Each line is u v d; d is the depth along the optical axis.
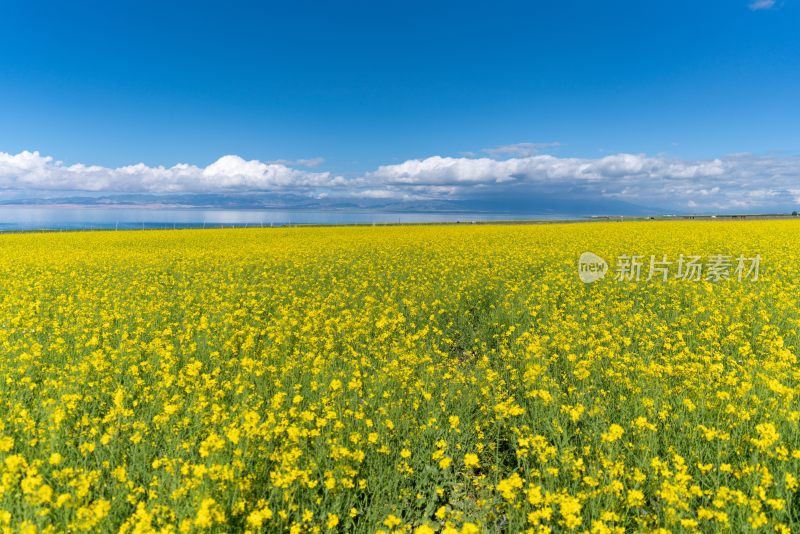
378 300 13.98
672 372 7.53
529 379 7.19
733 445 5.29
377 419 6.20
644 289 14.80
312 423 6.22
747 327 10.27
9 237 40.69
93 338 8.88
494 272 18.08
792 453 4.69
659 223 53.09
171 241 36.25
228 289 15.40
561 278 16.16
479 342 10.65
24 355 7.54
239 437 5.18
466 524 3.67
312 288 16.23
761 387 6.64
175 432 5.75
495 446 6.01
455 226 58.47
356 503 4.88
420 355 9.27
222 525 4.01
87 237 40.59
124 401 6.71
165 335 9.82
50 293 15.09
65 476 4.52
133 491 4.64
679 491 4.19
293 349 9.74
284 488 4.56
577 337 9.67
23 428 5.38
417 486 5.24
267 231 50.31
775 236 31.08
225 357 8.79
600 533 3.77
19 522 3.96
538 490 4.11
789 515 4.08
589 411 6.32
